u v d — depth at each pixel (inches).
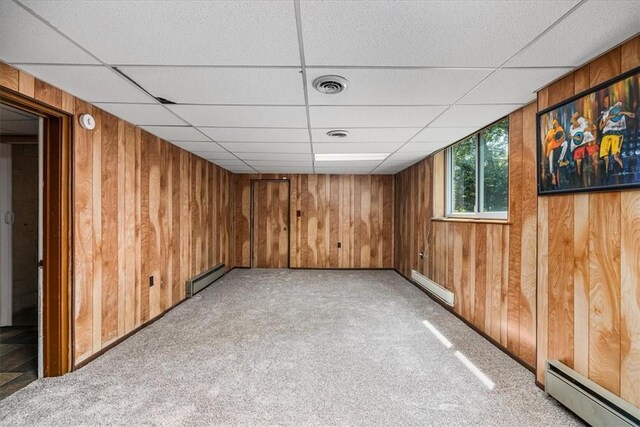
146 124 115.6
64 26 54.5
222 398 77.6
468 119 107.3
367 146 149.7
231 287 191.6
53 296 87.7
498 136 117.7
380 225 252.8
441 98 87.8
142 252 124.9
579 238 70.4
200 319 135.1
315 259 253.0
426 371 91.0
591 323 67.3
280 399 77.3
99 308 100.3
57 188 87.7
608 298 63.4
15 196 142.3
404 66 68.9
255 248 258.2
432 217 168.7
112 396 78.2
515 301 98.3
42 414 71.2
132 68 70.7
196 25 54.1
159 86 80.4
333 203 252.4
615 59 61.6
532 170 91.0
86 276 94.7
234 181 252.2
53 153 87.5
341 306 153.8
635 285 58.3
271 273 234.8
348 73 72.1
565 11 50.0
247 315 140.3
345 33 56.2
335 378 87.0
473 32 55.9
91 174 96.5
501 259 105.8
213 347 106.8
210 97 87.7
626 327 59.9
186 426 67.6
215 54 64.1
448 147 152.7
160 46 61.2
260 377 87.4
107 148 103.3
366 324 129.2
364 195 253.0
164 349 105.2
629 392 59.2
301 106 94.3
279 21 52.8
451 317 137.9
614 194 62.1
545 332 80.8
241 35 57.1
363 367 93.3
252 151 163.6
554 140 76.7
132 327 118.3
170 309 147.8
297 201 252.5
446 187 161.0
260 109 97.0
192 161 172.1
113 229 107.0
